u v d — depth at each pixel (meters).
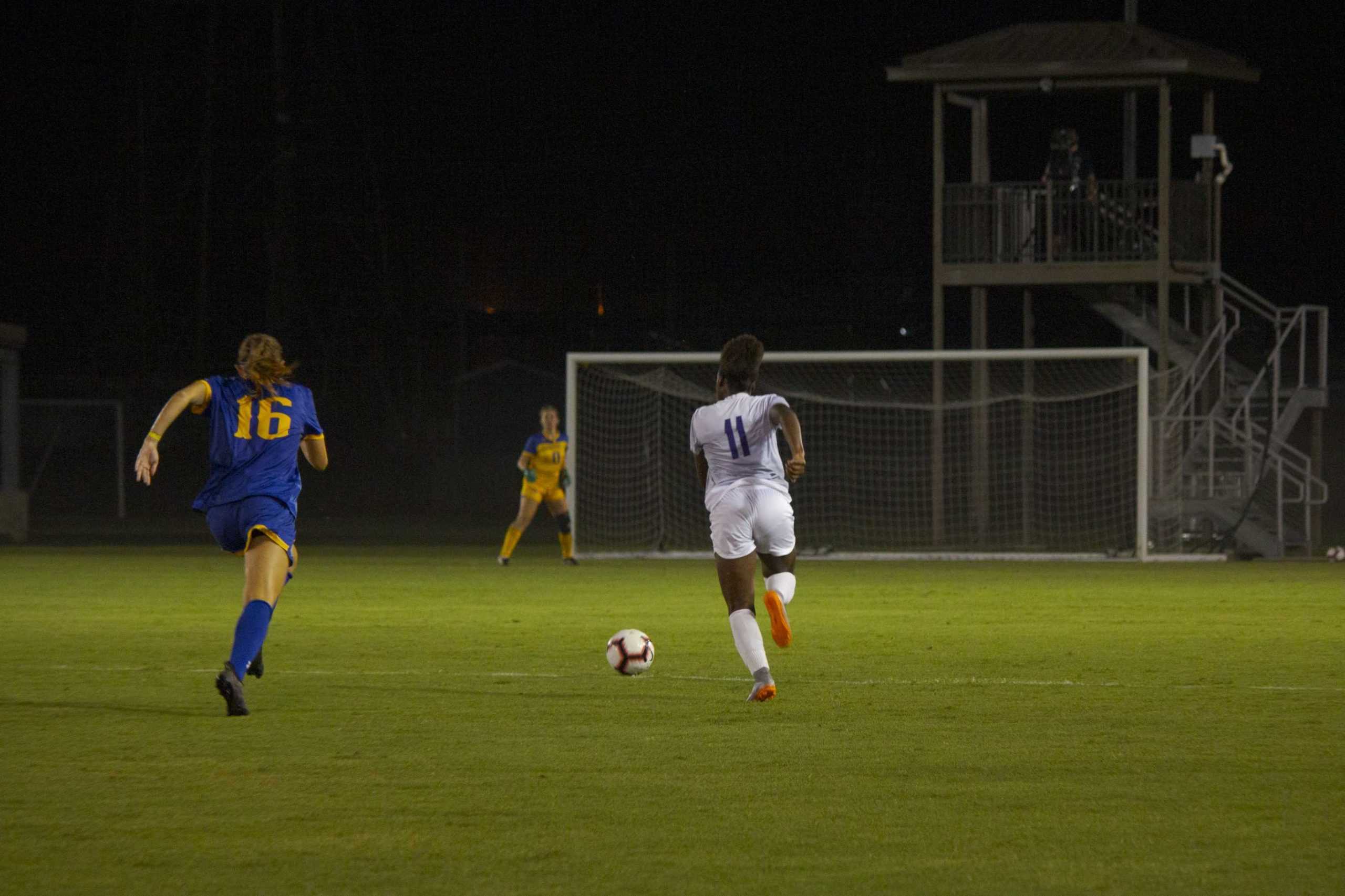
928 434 140.62
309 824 20.78
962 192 94.19
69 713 29.94
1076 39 91.50
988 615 50.66
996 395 142.25
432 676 35.44
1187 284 94.25
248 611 29.67
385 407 177.88
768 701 31.34
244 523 30.45
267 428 30.91
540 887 17.81
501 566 75.12
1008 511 123.50
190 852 19.36
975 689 33.44
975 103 97.44
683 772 24.17
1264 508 89.00
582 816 21.23
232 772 24.16
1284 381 99.12
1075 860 18.94
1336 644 42.19
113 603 54.75
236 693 28.91
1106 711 30.23
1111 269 91.56
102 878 18.27
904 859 18.98
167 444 162.75
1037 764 24.80
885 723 28.77
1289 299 168.50
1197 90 94.94
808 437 140.00
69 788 23.03
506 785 23.19
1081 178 95.12
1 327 93.00
